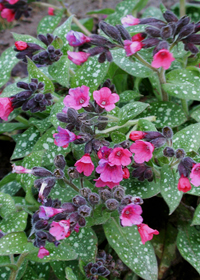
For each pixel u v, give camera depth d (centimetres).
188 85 37
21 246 33
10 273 35
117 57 39
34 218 32
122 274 38
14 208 35
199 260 36
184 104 40
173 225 39
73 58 35
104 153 32
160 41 35
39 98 35
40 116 43
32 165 35
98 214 34
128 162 32
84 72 37
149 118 37
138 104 35
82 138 33
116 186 33
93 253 35
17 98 35
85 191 33
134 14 48
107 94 33
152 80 40
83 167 32
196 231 38
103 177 32
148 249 35
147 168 34
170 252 38
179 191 34
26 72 56
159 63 34
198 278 38
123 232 35
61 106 36
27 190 36
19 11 48
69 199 36
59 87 44
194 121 41
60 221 31
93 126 35
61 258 33
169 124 38
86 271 35
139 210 31
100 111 33
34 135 41
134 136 33
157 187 36
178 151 33
